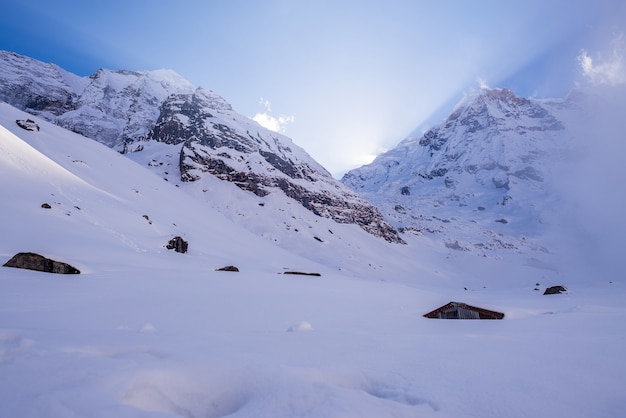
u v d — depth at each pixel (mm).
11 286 20625
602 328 15328
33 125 76750
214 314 17984
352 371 7133
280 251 95625
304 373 6594
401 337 12117
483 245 189875
